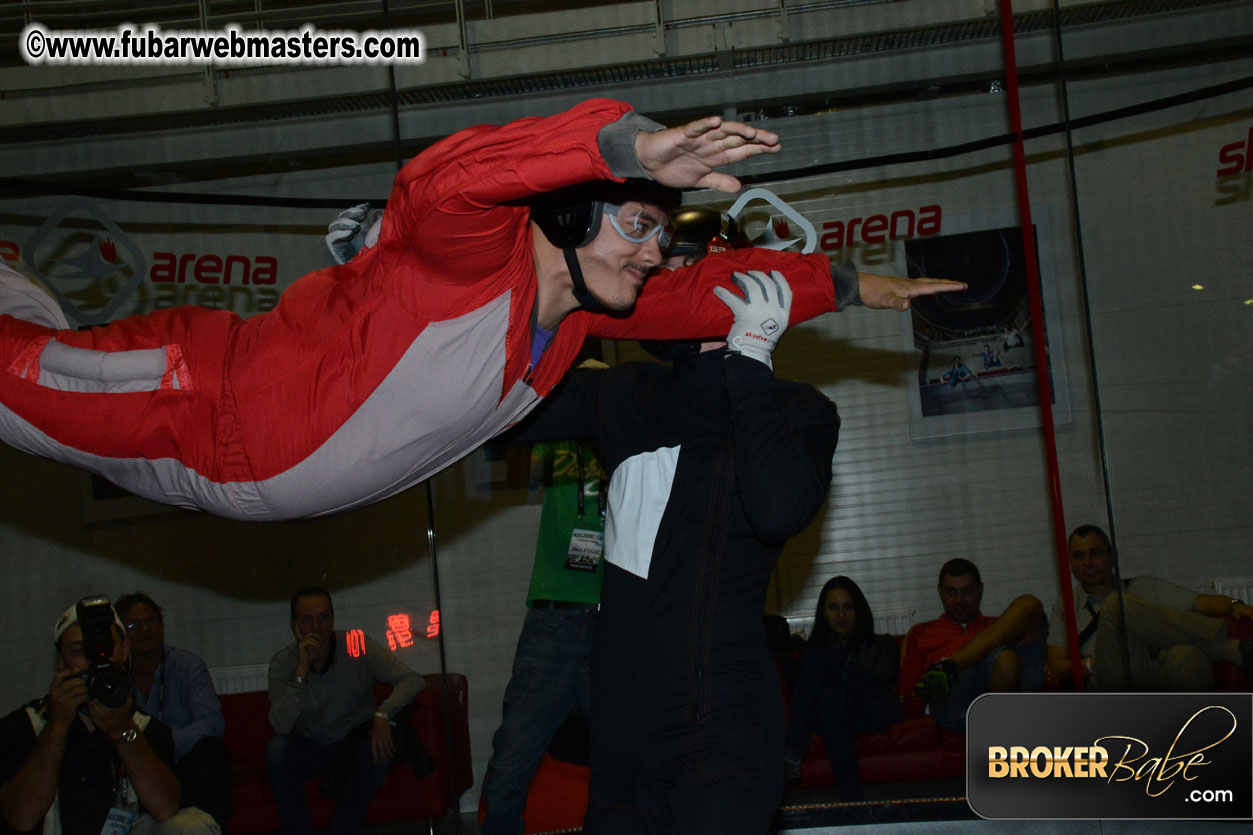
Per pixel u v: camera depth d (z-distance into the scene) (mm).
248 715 3205
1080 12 3137
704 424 1357
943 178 3418
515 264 1088
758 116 3436
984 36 3236
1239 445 3420
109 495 3748
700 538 1311
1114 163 3477
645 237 1165
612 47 3178
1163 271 3461
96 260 3469
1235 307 3439
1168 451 3443
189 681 2768
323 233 3590
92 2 3223
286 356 1164
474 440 1277
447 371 1118
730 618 1298
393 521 3641
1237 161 3449
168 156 3375
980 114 3412
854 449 3520
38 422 1208
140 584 3715
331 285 1230
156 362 1196
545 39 3197
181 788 2527
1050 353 3441
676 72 3258
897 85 3268
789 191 3428
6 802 2244
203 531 3729
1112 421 3471
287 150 3352
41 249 3389
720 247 1559
